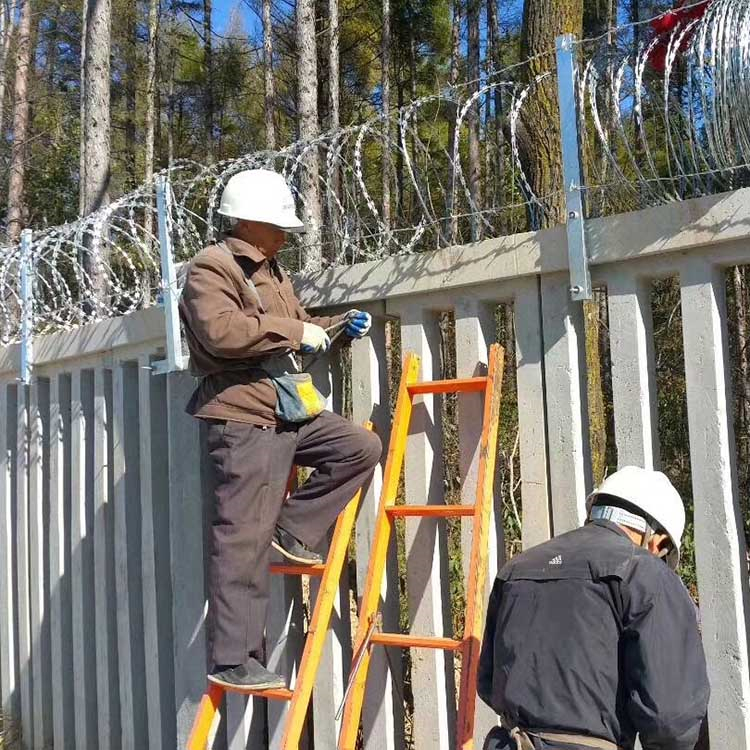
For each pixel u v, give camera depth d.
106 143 12.46
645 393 3.34
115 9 26.44
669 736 2.46
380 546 3.71
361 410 4.14
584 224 3.45
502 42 22.47
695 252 3.22
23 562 6.03
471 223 4.40
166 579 4.90
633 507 2.85
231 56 26.89
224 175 4.59
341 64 23.69
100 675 5.27
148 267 5.56
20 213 18.78
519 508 7.46
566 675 2.58
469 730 3.20
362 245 4.59
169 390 4.73
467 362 3.81
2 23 22.05
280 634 4.23
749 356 10.99
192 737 3.88
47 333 5.86
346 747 3.48
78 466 5.52
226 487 3.65
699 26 3.35
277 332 3.53
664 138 3.76
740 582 3.08
